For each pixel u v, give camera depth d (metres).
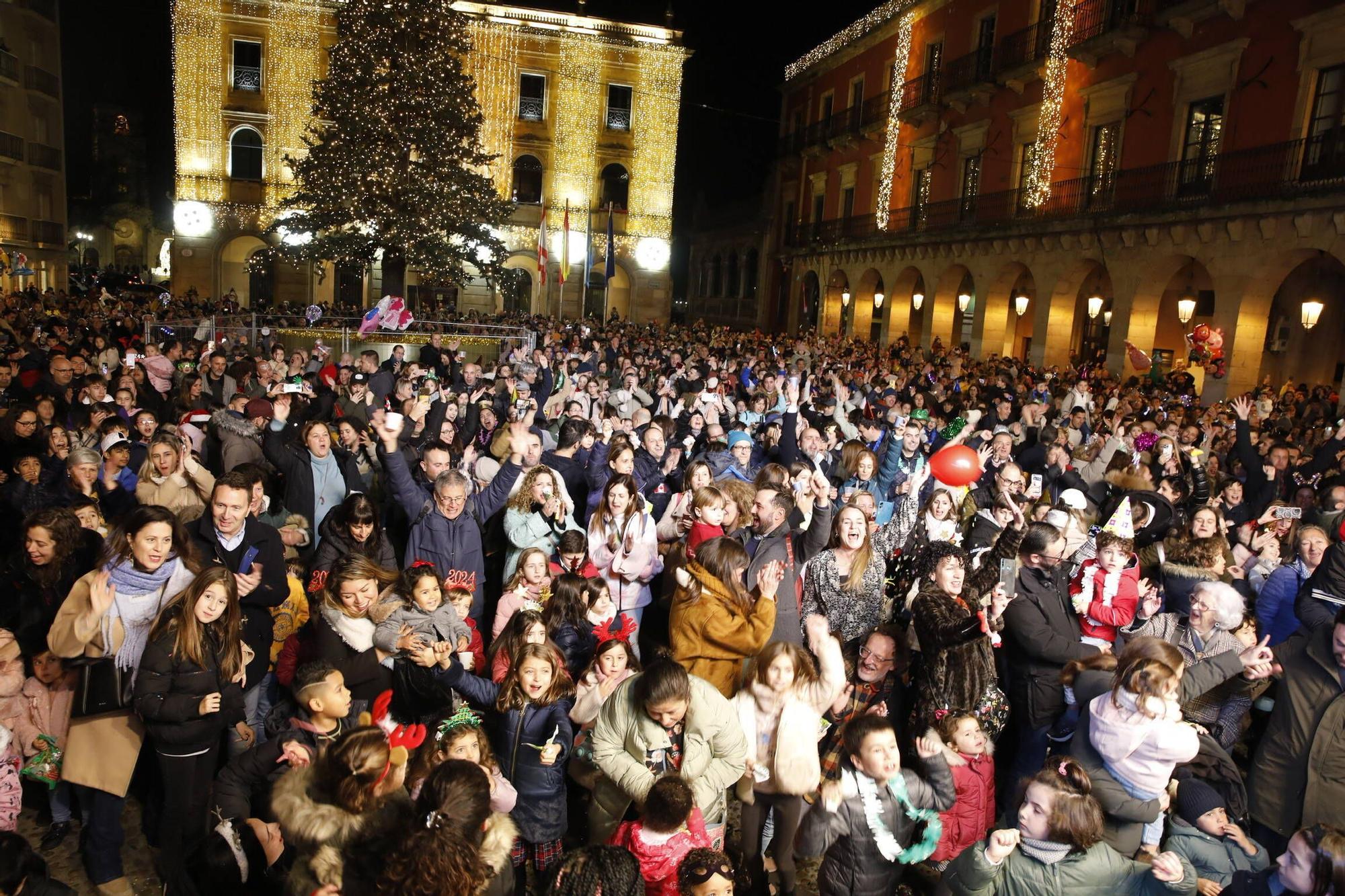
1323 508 6.76
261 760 3.70
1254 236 16.09
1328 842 2.82
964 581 5.02
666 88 41.53
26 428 7.21
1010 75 23.69
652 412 12.44
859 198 33.19
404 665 4.41
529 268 42.22
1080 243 20.84
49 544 4.45
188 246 37.88
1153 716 3.59
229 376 11.40
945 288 27.12
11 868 2.72
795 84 38.59
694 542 5.42
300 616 5.11
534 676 3.97
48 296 25.56
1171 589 5.56
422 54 28.27
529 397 10.80
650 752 3.73
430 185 28.41
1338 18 14.79
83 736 3.96
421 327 27.89
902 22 29.73
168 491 5.54
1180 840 3.76
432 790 2.94
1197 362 15.28
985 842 3.30
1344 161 14.70
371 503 5.39
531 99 40.50
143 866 4.31
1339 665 3.96
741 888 4.36
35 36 33.75
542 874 4.07
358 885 2.90
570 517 5.99
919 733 4.25
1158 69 18.92
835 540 5.25
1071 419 11.12
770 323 40.66
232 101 37.44
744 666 4.55
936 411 13.45
